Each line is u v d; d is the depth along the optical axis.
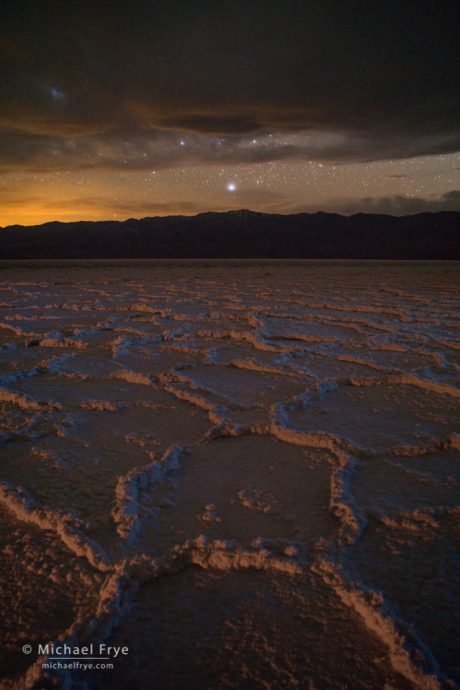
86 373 3.44
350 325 5.62
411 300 8.20
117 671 0.98
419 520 1.52
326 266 25.77
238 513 1.58
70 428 2.36
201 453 2.08
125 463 1.97
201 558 1.33
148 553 1.36
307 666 0.99
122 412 2.62
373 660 1.00
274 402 2.77
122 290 10.34
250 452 2.09
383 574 1.26
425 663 0.97
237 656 1.02
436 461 1.98
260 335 4.81
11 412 2.60
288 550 1.34
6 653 1.03
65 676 0.95
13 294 9.35
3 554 1.38
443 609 1.13
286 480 1.82
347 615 1.12
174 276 15.84
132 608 1.16
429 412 2.60
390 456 2.02
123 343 4.42
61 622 1.11
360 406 2.71
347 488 1.72
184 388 3.01
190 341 4.70
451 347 4.29
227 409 2.63
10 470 1.92
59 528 1.48
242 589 1.22
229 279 14.27
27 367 3.61
